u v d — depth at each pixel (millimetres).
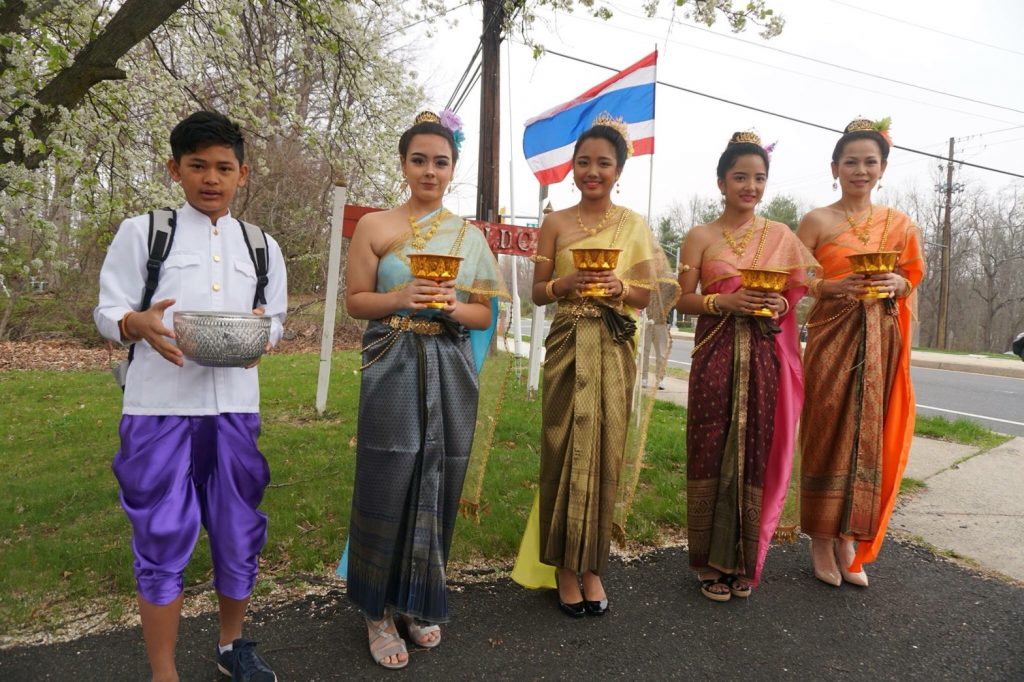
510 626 2473
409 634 2361
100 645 2227
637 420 2758
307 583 2701
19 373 8742
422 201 2293
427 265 2018
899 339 2840
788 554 3221
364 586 2203
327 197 14617
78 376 8305
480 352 2514
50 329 13070
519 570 2715
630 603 2682
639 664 2242
